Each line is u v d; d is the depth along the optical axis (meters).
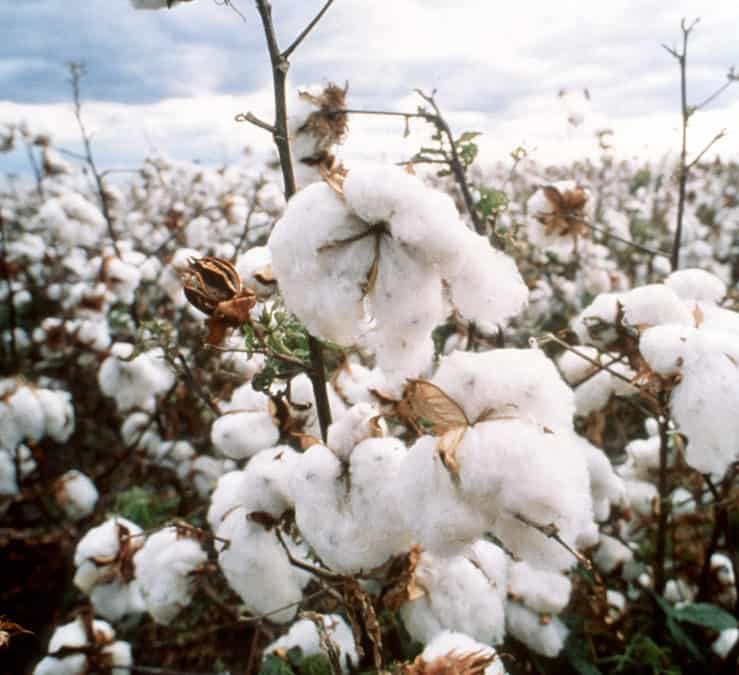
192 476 3.66
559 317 5.07
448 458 1.04
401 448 1.30
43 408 3.42
